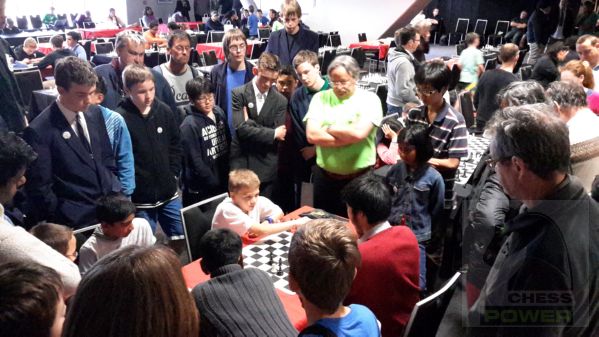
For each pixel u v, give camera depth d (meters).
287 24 4.41
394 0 11.05
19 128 3.07
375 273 1.82
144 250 0.99
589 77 3.30
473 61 6.77
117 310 0.88
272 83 3.46
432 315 1.81
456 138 2.70
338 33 11.38
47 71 7.28
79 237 2.36
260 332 1.46
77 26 16.33
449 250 2.74
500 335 1.03
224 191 3.51
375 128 2.97
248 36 14.08
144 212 2.94
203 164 3.30
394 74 4.67
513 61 4.46
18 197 2.36
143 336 0.89
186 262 3.12
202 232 2.73
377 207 1.90
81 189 2.48
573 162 1.67
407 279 1.85
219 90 3.93
